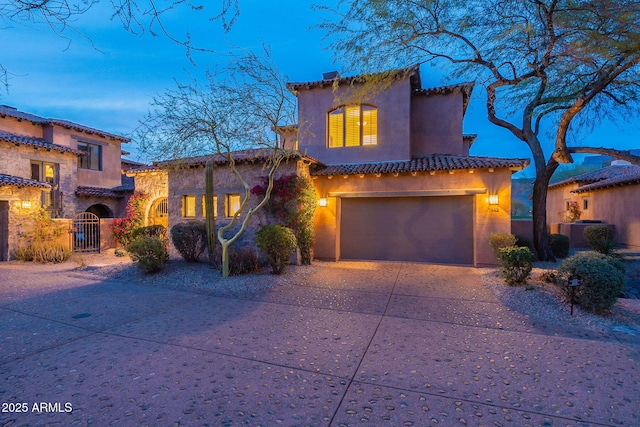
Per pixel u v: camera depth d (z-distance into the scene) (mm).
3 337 5344
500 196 11898
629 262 13211
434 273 10852
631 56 9438
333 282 9531
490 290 8484
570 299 6832
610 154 11734
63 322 6105
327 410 3387
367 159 14469
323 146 15023
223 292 8453
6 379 3992
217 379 4004
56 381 3945
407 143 14016
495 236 11219
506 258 8641
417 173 12547
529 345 5023
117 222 17609
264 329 5742
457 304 7258
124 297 7957
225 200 13211
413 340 5246
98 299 7766
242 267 10531
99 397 3611
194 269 10969
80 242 17828
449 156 14383
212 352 4785
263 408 3422
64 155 20297
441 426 3135
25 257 14398
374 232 13609
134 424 3162
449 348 4930
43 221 15656
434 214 12938
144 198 17406
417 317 6398
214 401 3545
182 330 5684
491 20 10094
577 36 9133
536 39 10195
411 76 14336
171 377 4051
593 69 11438
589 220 20016
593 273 6523
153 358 4574
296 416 3289
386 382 3949
